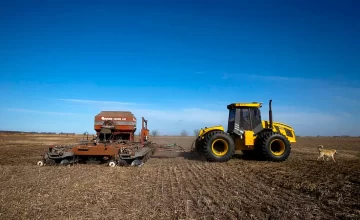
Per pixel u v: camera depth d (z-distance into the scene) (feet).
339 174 36.91
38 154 66.33
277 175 36.22
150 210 21.25
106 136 51.88
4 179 32.50
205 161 51.21
